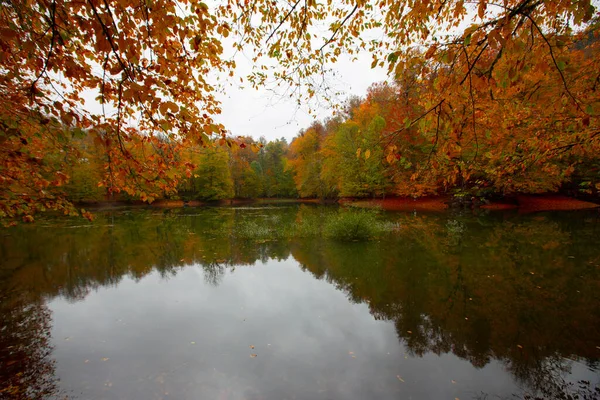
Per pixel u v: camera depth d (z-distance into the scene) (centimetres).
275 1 363
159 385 397
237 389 389
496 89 321
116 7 193
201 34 278
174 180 318
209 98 372
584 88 399
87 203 3422
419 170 456
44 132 265
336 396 376
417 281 769
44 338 519
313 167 3781
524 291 674
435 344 489
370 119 2342
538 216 1780
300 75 438
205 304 663
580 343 475
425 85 284
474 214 1941
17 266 961
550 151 498
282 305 655
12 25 200
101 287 772
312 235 1429
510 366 429
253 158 5816
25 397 377
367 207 2556
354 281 793
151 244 1293
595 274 762
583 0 170
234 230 1659
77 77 204
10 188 293
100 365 440
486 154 545
